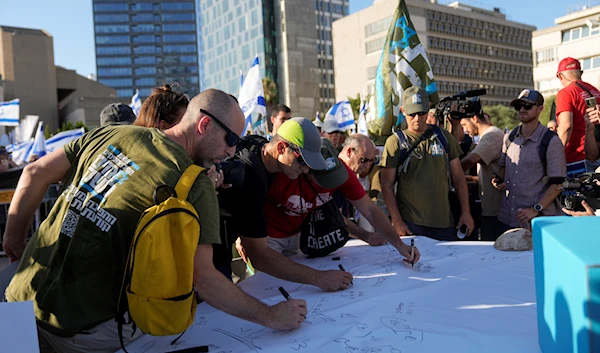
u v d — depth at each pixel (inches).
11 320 45.8
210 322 70.2
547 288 48.3
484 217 162.9
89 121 2573.8
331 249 107.8
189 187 57.6
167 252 52.4
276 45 3149.6
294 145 85.5
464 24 3061.0
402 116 163.9
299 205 104.5
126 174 59.9
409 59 162.1
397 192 145.0
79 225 59.8
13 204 71.7
